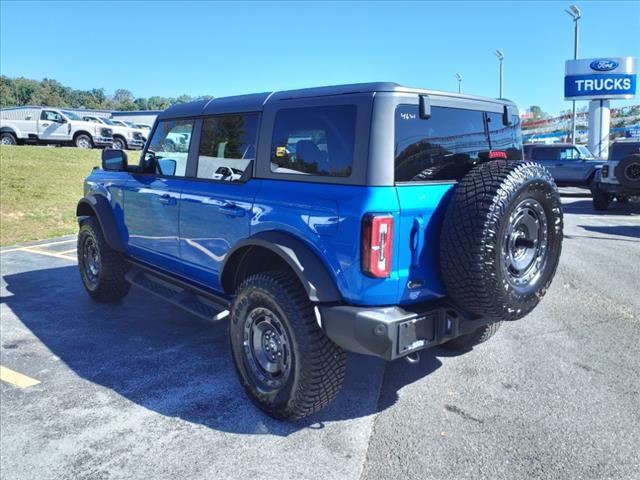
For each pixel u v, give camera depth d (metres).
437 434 3.28
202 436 3.29
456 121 3.45
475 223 2.96
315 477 2.88
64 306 5.95
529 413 3.52
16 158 17.61
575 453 3.06
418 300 3.19
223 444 3.21
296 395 3.25
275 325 3.38
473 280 2.99
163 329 5.20
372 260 2.90
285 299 3.21
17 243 9.87
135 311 5.76
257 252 3.71
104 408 3.64
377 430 3.34
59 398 3.79
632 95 28.61
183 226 4.37
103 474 2.93
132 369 4.27
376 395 3.80
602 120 29.16
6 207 12.11
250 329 3.52
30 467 2.99
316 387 3.20
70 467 2.99
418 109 3.18
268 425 3.42
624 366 4.26
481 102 3.68
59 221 11.68
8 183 14.09
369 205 2.91
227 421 3.47
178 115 4.56
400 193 2.99
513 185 3.01
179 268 4.62
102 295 5.86
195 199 4.17
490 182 3.03
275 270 3.43
